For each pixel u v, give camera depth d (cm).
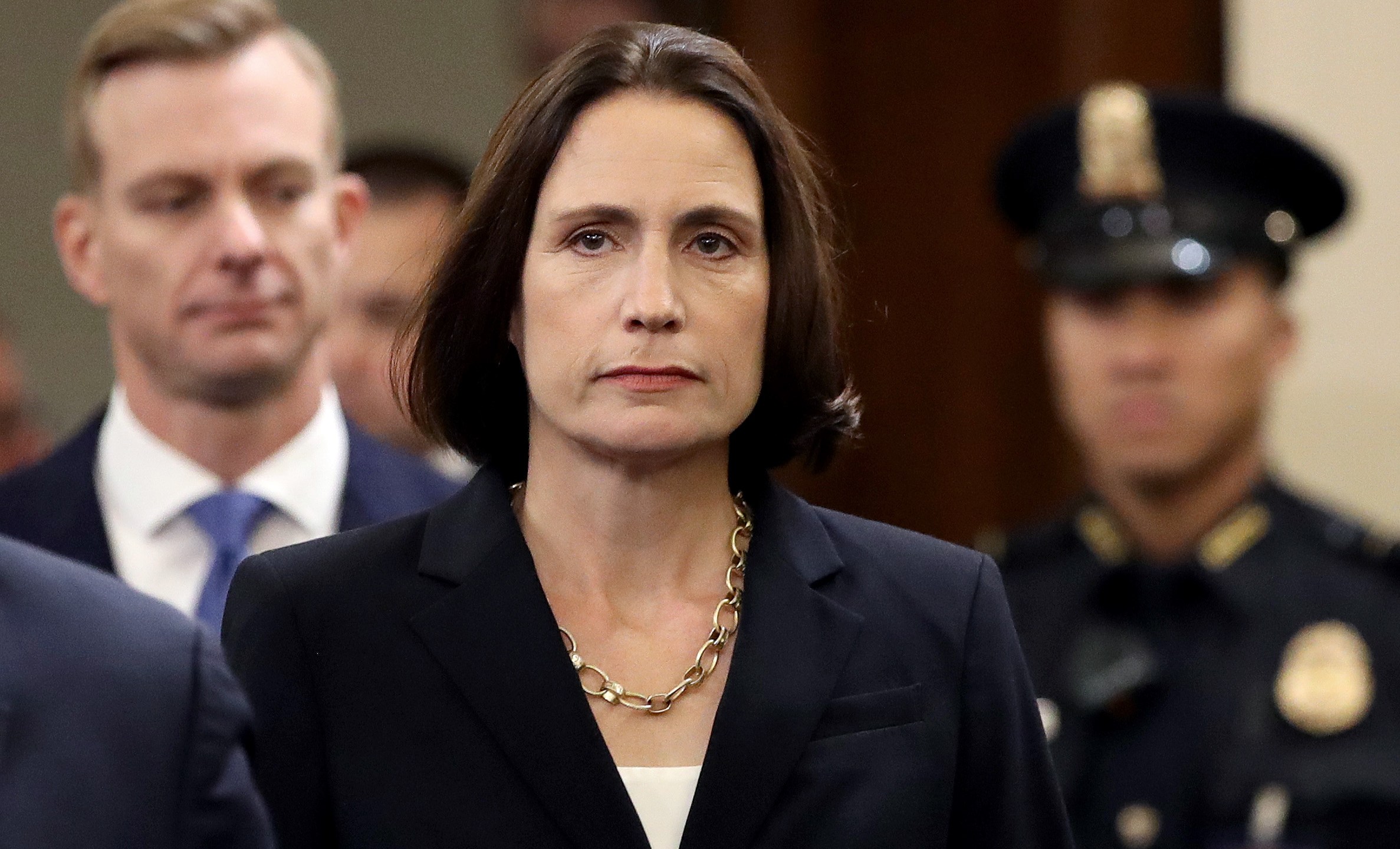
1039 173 1407
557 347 720
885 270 1978
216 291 1101
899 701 741
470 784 716
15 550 662
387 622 741
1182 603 1287
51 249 1934
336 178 1208
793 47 1966
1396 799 1185
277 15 1186
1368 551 1272
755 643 739
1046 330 1939
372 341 1548
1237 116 1350
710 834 709
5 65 1941
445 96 1952
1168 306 1284
